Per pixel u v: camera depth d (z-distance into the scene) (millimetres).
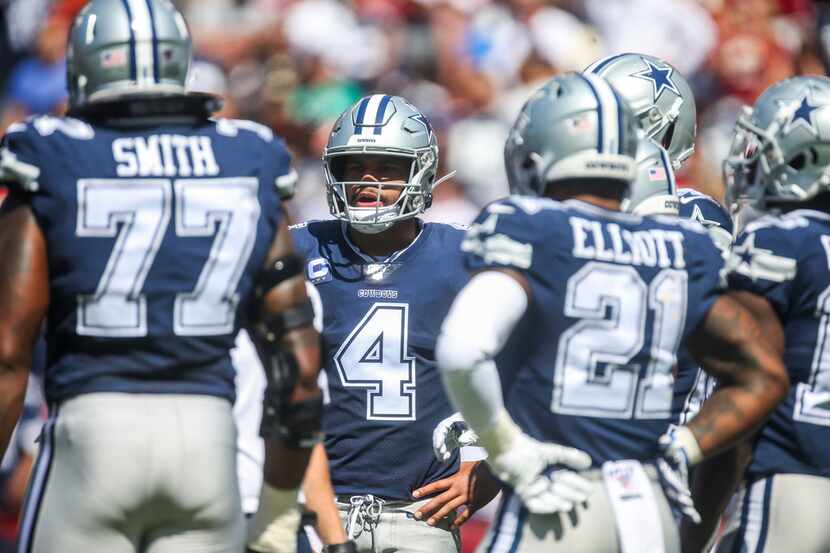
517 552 11422
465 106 35625
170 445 11023
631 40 35781
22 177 11070
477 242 11445
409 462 15531
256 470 13750
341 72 36156
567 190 12023
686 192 16719
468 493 15469
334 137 15992
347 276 15797
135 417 11016
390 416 15469
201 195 11297
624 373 11602
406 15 36938
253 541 12156
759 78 35906
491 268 11336
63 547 10969
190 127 11508
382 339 15547
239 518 11492
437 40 36656
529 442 11359
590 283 11461
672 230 12023
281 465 11875
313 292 14477
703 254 12039
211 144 11469
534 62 35094
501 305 11117
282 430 11734
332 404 15531
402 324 15570
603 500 11461
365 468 15492
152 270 11164
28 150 11117
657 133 16625
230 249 11352
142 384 11141
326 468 13727
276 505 12086
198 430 11141
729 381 12148
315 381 11797
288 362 11656
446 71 36438
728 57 35906
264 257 11609
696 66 35875
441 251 15930
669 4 36031
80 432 10984
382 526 15438
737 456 13672
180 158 11336
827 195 13977
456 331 10992
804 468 13461
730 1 36625
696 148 33344
